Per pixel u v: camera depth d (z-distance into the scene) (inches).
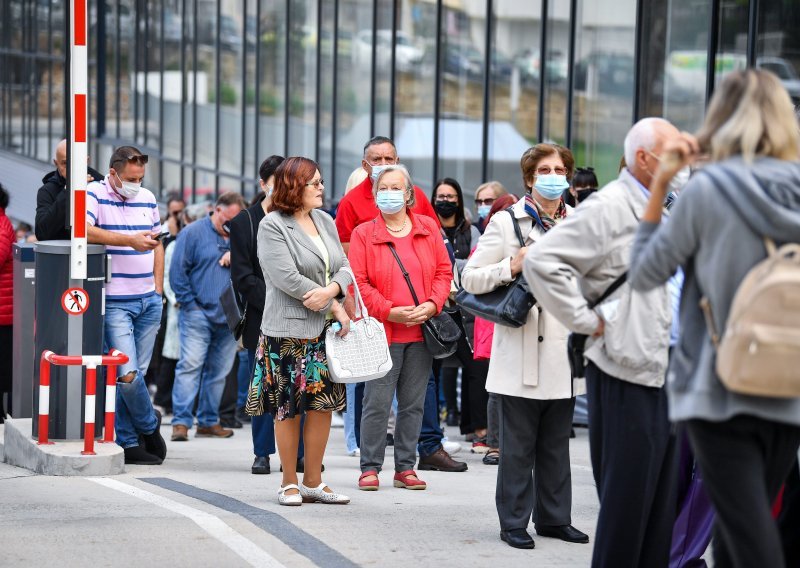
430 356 850.1
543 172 681.0
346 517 724.7
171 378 1435.8
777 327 403.9
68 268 909.8
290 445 761.0
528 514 668.1
